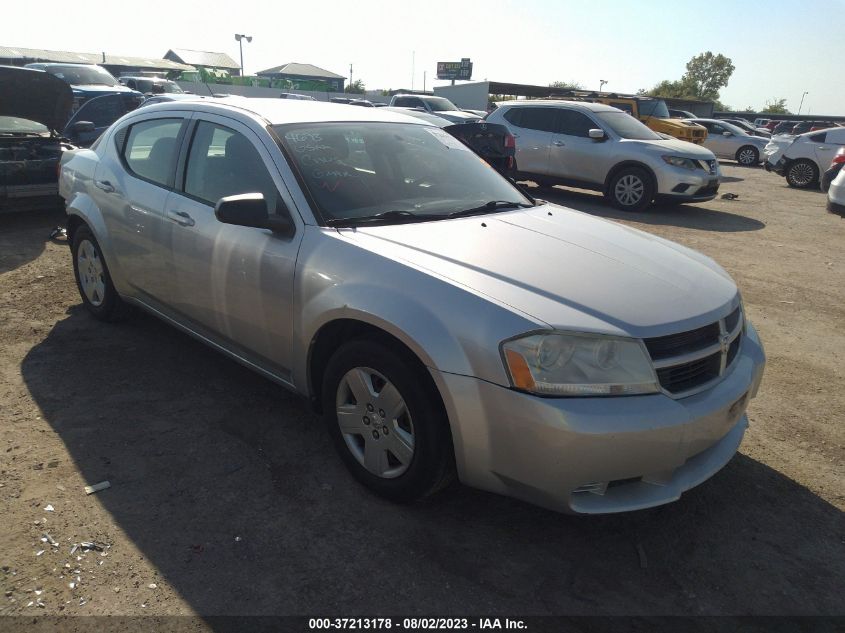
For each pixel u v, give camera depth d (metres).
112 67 54.38
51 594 2.26
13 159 7.36
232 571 2.41
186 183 3.66
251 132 3.37
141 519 2.67
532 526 2.76
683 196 10.74
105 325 4.68
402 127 3.95
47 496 2.77
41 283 5.54
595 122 11.54
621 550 2.65
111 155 4.33
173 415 3.50
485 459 2.43
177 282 3.68
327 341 2.98
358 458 2.91
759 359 2.95
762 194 14.55
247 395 3.75
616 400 2.32
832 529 2.84
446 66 59.75
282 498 2.85
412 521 2.75
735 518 2.88
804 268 7.52
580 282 2.62
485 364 2.34
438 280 2.54
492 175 4.02
